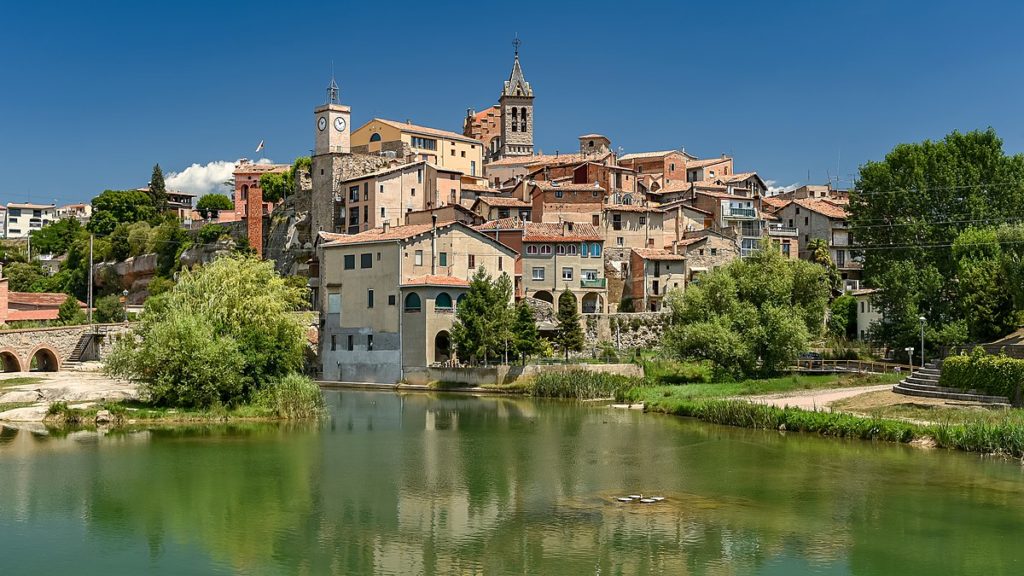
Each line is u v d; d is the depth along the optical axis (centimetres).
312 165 16388
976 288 10044
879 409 7644
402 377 11612
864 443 6806
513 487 5375
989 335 9906
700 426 7812
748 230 17038
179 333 7738
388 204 15500
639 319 13500
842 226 17188
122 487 5334
